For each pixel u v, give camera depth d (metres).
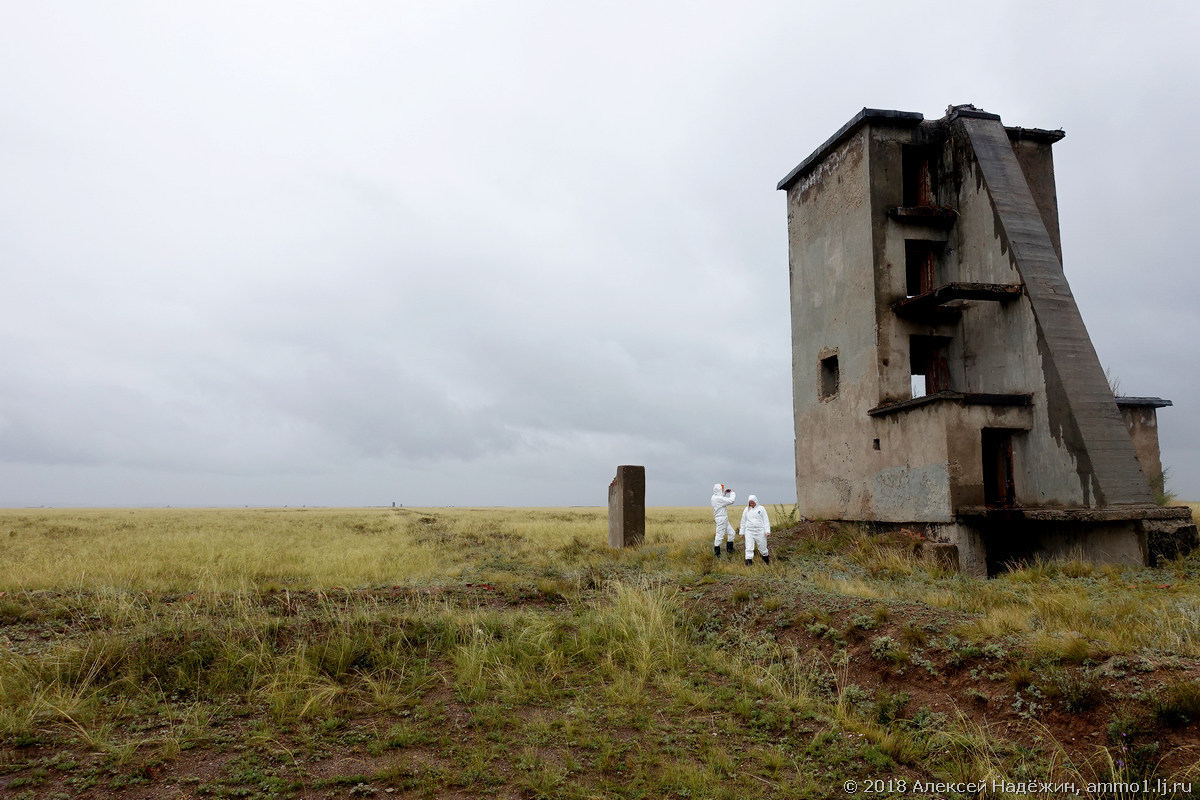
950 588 12.44
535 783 5.64
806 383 22.48
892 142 19.52
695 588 12.73
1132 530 14.59
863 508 19.27
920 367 20.92
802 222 22.97
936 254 19.66
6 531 33.41
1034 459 16.45
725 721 7.19
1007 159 18.58
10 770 5.68
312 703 7.12
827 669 8.42
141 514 66.81
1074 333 16.47
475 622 9.82
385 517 53.53
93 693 7.19
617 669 8.66
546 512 72.38
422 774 5.82
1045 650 7.20
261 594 11.87
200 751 6.17
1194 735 5.57
